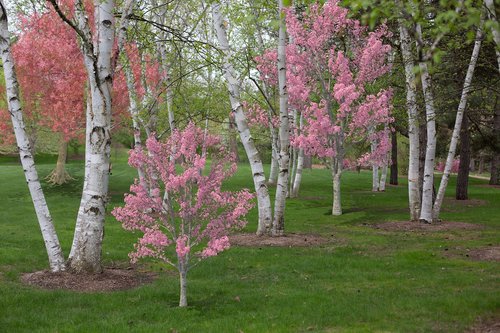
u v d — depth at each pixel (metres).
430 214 19.81
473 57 16.06
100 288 10.20
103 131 11.09
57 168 32.47
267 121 26.23
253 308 8.71
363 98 22.22
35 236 16.36
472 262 12.30
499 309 8.38
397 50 21.66
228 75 15.86
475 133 32.41
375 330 7.43
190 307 8.72
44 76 25.55
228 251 13.92
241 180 36.75
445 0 4.94
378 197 30.48
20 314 8.28
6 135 28.86
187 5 20.91
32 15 24.59
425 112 19.25
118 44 11.45
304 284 10.37
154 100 18.84
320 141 21.52
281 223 16.41
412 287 9.95
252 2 18.02
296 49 21.16
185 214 8.85
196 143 9.52
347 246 14.62
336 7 20.31
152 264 12.67
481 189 37.47
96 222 11.10
